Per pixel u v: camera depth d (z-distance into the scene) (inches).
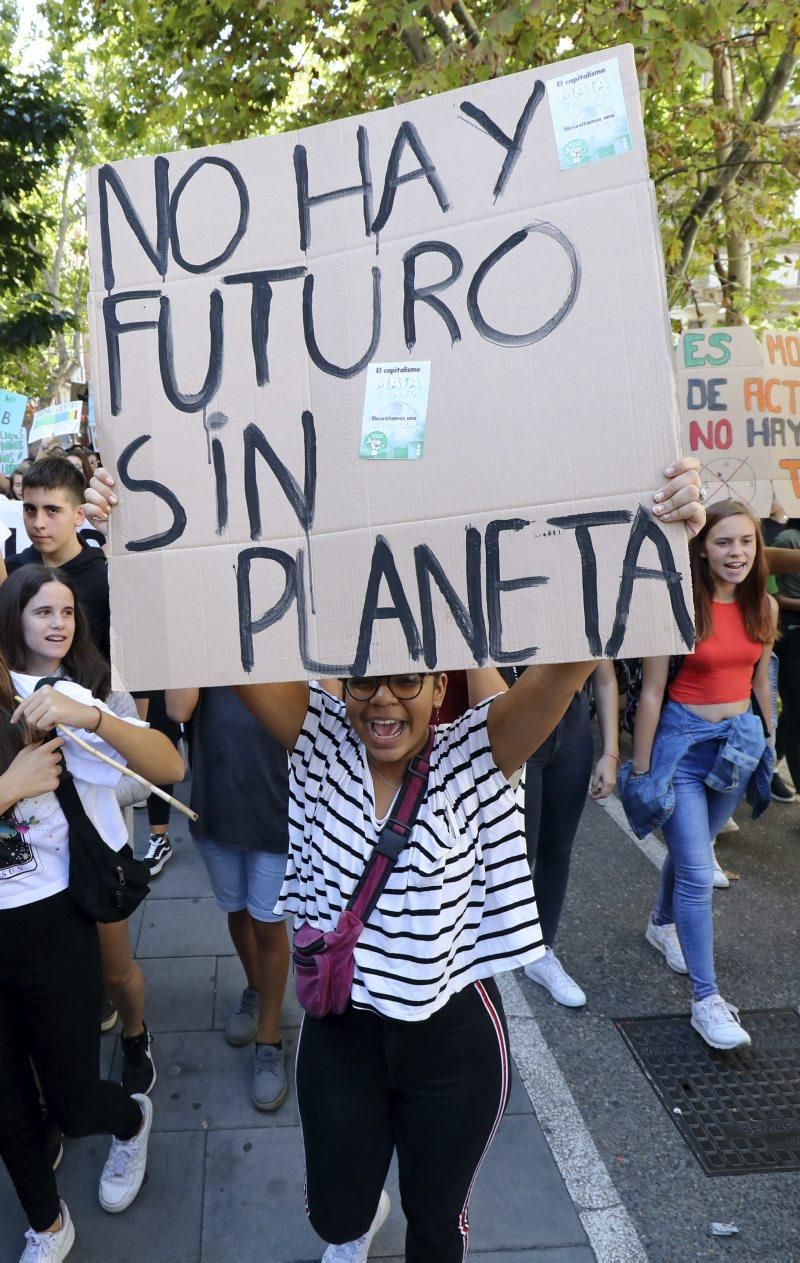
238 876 120.8
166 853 180.2
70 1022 88.4
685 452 197.8
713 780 131.5
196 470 68.6
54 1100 91.6
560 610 63.2
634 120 61.7
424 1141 72.9
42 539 141.1
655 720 134.6
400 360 65.4
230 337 68.3
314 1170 76.2
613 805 218.4
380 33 297.7
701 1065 127.6
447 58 233.8
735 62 358.9
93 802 90.1
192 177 69.2
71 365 1016.2
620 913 168.9
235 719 112.5
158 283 69.4
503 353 63.7
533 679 67.4
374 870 69.6
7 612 96.5
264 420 67.7
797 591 193.6
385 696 67.4
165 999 139.3
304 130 67.3
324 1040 74.4
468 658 64.8
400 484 65.4
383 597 65.9
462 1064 72.1
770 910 169.2
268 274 67.8
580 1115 117.9
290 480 67.4
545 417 63.1
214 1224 100.3
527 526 63.5
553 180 63.0
